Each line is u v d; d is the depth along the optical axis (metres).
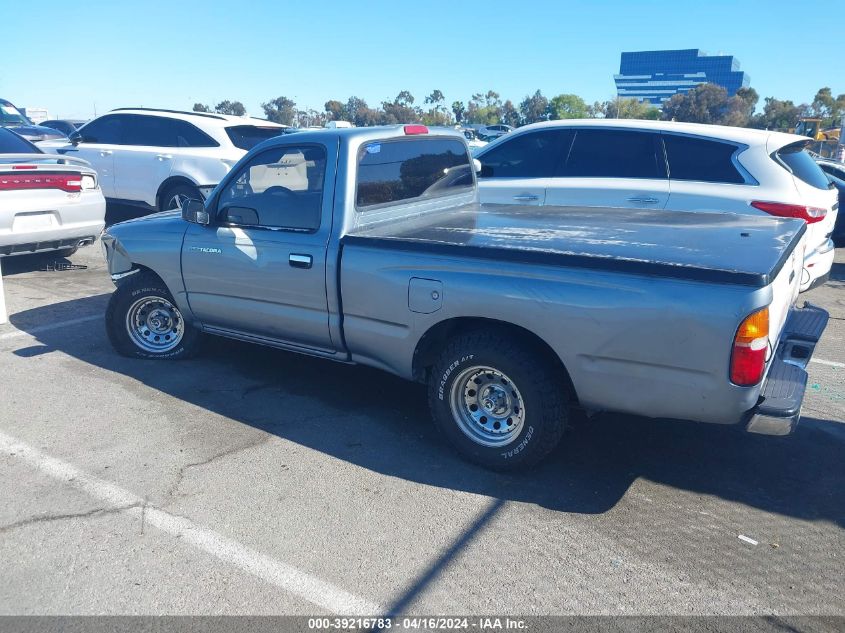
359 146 4.41
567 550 3.35
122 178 11.39
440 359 4.07
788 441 4.54
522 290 3.70
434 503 3.73
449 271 3.93
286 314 4.69
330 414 4.80
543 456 3.94
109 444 4.28
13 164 7.49
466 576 3.14
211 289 5.07
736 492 3.91
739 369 3.29
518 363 3.79
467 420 4.11
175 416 4.69
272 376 5.44
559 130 7.34
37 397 4.95
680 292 3.34
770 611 2.96
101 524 3.47
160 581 3.07
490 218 4.98
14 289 7.86
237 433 4.47
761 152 6.46
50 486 3.80
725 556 3.33
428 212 5.13
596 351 3.57
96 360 5.68
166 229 5.27
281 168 4.61
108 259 5.61
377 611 2.92
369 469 4.07
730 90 194.38
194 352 5.67
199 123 10.89
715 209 6.45
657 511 3.70
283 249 4.56
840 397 5.33
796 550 3.39
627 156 6.96
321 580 3.10
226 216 4.91
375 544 3.36
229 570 3.15
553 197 7.16
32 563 3.17
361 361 4.57
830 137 47.09
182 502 3.67
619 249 3.74
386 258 4.14
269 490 3.81
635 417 4.84
